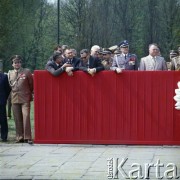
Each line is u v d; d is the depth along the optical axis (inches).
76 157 536.4
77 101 603.8
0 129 655.1
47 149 585.3
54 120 609.0
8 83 646.5
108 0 2935.5
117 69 594.2
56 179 442.3
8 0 2472.9
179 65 659.4
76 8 2819.9
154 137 597.3
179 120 593.0
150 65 624.7
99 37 2886.3
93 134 605.0
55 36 3211.1
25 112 630.5
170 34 2770.7
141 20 2930.6
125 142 601.3
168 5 2800.2
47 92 607.2
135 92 595.8
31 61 3088.1
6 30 2472.9
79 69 601.3
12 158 536.7
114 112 600.4
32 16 2677.2
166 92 592.7
